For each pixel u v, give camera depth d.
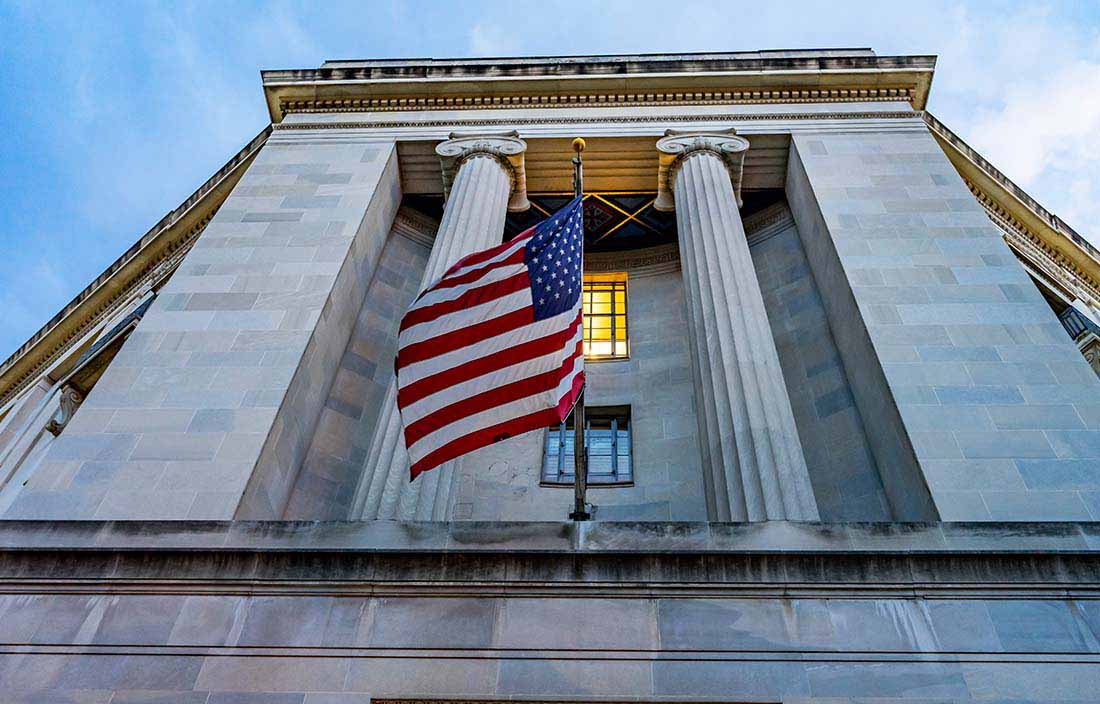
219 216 17.25
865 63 20.27
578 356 10.85
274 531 9.97
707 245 15.66
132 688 8.64
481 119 20.17
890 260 15.34
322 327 15.02
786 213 19.77
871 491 13.71
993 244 15.55
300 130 20.45
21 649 8.99
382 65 22.44
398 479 11.57
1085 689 8.26
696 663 8.60
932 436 12.00
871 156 18.25
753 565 9.24
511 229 21.08
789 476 11.13
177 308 14.84
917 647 8.62
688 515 14.80
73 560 9.70
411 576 9.37
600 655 8.70
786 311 17.80
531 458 16.19
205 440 12.31
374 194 18.19
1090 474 11.29
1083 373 12.81
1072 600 8.92
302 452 14.45
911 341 13.63
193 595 9.41
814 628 8.81
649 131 19.42
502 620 9.02
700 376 13.44
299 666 8.75
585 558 9.39
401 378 10.78
